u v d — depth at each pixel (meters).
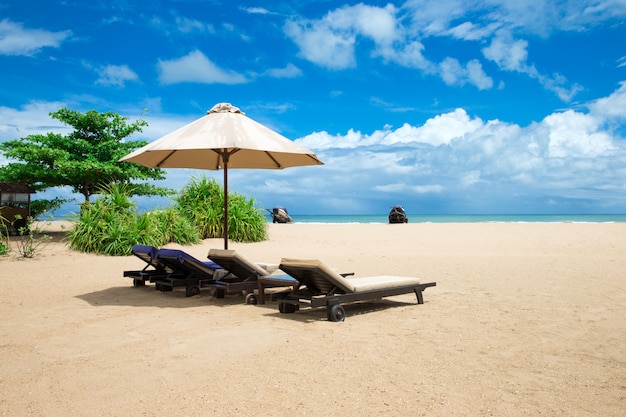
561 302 7.53
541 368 4.45
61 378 4.20
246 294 7.78
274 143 7.72
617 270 10.89
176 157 9.97
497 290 8.63
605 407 3.61
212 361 4.65
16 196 18.86
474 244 17.45
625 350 5.02
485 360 4.68
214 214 18.44
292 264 6.68
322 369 4.42
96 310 7.11
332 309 6.37
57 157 17.72
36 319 6.49
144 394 3.84
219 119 7.83
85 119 19.19
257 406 3.61
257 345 5.21
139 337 5.55
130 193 18.44
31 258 13.14
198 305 7.56
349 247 16.86
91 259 13.18
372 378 4.18
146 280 9.22
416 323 6.25
